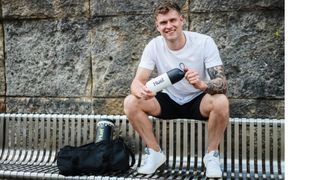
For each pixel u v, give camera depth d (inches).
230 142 121.0
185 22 134.8
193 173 113.9
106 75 142.2
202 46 109.3
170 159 123.6
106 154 107.5
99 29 141.3
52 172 112.1
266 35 130.2
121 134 127.2
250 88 132.5
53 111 147.1
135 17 138.3
